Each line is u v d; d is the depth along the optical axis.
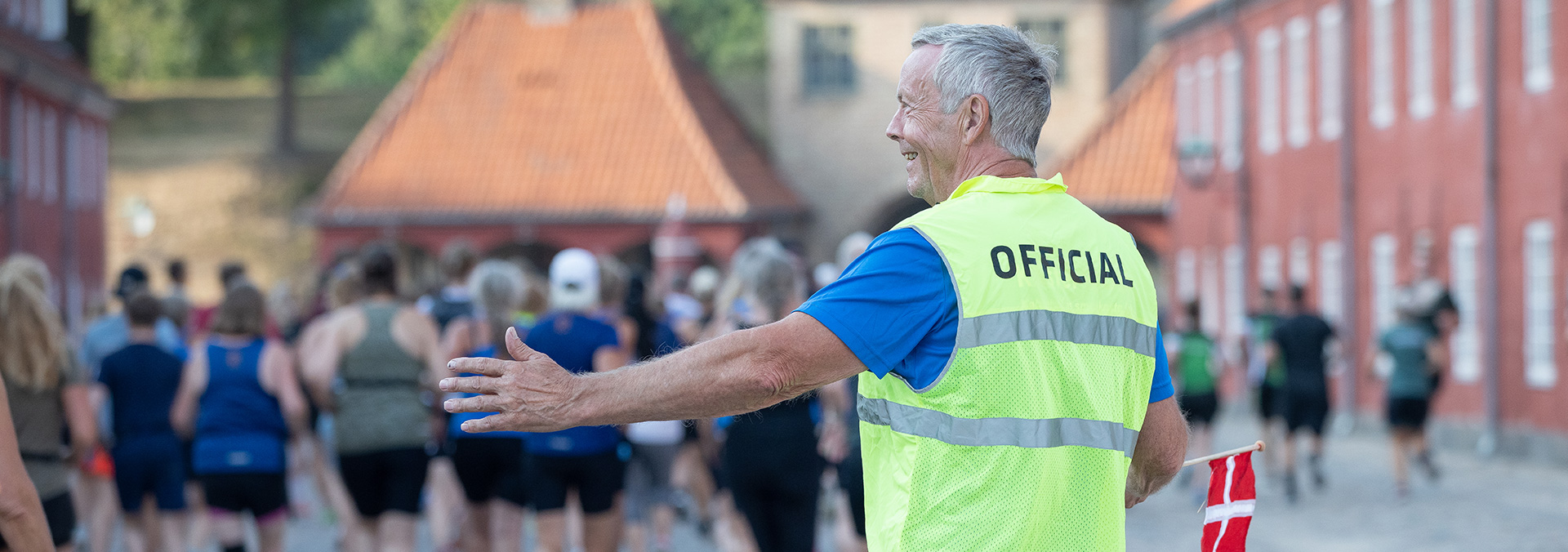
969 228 3.89
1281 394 19.78
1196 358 21.08
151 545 12.68
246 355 11.91
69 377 8.70
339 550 15.23
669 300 18.86
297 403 11.91
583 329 11.07
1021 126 4.11
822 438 10.78
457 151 50.25
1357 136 32.94
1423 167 29.89
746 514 10.74
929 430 3.83
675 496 18.23
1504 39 26.66
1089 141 48.44
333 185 49.47
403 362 12.05
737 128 54.19
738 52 81.50
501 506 12.42
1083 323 3.98
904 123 4.21
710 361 3.74
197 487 15.26
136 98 78.38
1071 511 3.96
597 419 3.73
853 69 55.56
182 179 67.19
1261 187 38.38
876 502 3.96
